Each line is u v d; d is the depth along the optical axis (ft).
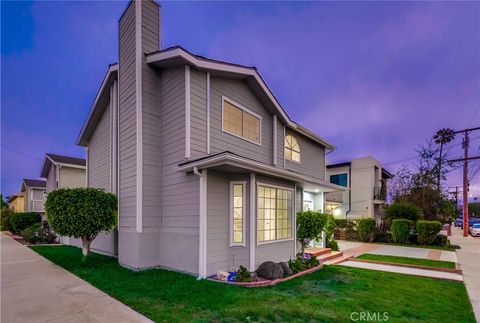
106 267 23.17
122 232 24.49
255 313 13.15
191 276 19.80
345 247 43.04
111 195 26.16
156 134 24.06
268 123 31.83
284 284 18.66
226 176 22.11
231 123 26.68
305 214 27.71
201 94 23.56
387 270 25.02
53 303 14.53
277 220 24.93
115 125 30.32
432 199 65.26
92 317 12.69
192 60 22.45
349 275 22.09
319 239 27.76
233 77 26.76
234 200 22.16
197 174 19.71
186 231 20.97
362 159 71.20
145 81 23.70
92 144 39.06
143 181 22.68
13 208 88.17
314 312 13.48
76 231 24.16
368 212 68.33
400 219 49.67
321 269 24.14
